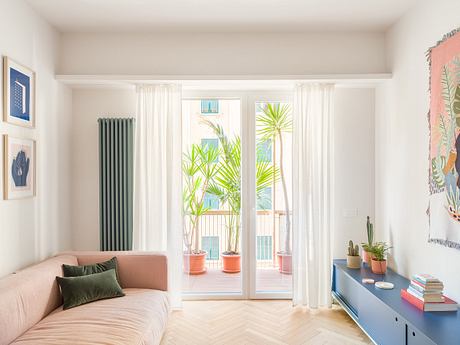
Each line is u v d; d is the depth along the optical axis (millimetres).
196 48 3865
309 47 3879
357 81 3861
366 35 3893
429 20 3043
